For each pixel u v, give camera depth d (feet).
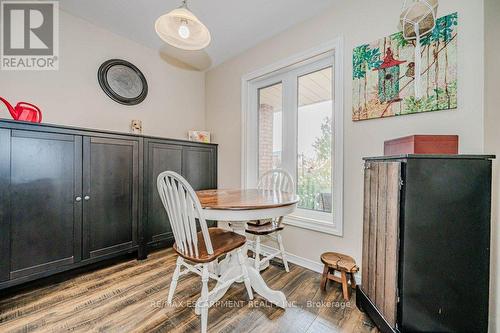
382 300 3.89
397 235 3.49
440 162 3.42
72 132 5.82
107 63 7.75
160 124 9.25
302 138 7.68
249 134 9.05
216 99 10.27
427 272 3.43
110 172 6.55
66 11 6.87
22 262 5.06
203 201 4.75
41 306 4.75
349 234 5.96
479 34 4.20
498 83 4.00
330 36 6.39
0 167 4.76
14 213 4.96
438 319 3.45
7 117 6.04
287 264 6.68
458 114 4.40
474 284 3.48
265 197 5.38
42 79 6.54
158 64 9.18
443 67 4.53
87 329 4.08
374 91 5.49
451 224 3.44
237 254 5.12
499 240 3.73
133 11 6.86
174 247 4.68
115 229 6.63
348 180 5.98
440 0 4.55
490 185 3.45
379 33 5.42
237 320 4.38
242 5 6.45
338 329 4.16
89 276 6.08
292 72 7.86
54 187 5.52
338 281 5.41
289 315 4.53
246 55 8.94
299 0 6.22
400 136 5.12
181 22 5.25
